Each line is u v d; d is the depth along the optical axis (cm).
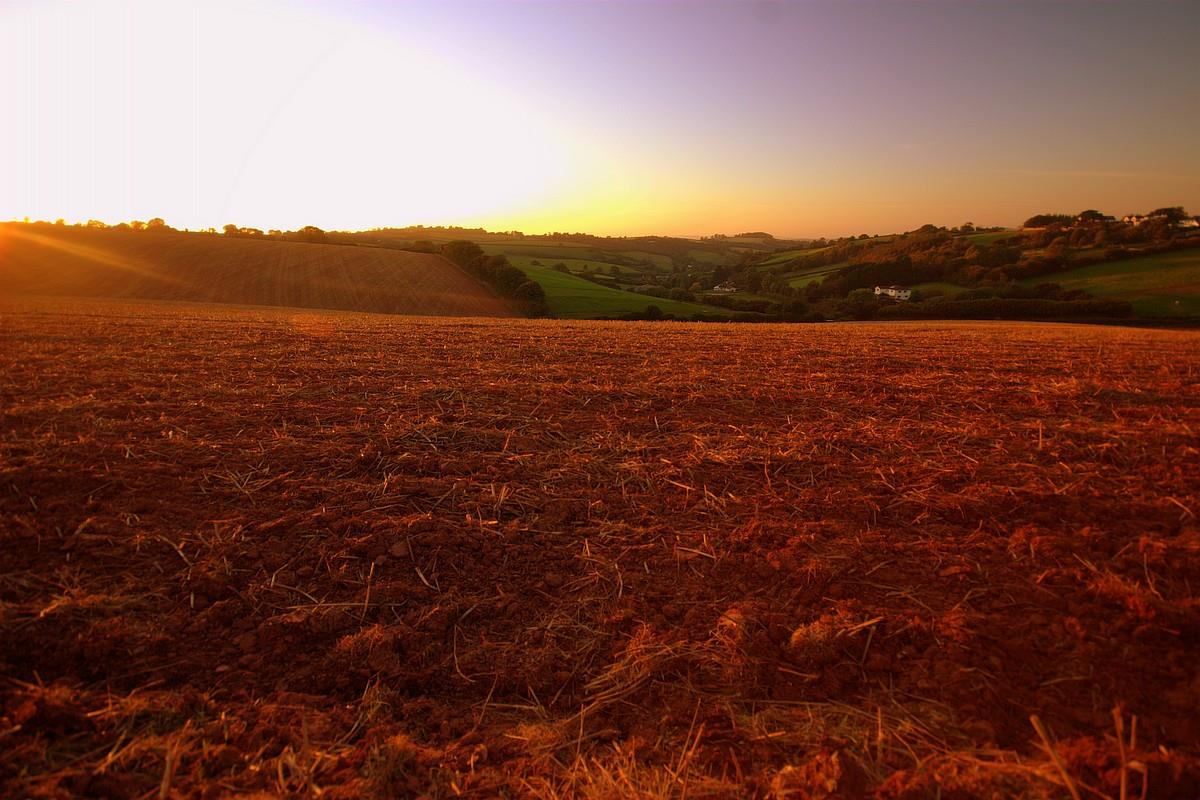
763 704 219
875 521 344
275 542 309
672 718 214
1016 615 256
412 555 305
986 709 209
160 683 221
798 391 694
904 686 222
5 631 234
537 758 200
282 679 229
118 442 433
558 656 244
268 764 192
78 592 258
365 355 919
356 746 202
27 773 182
